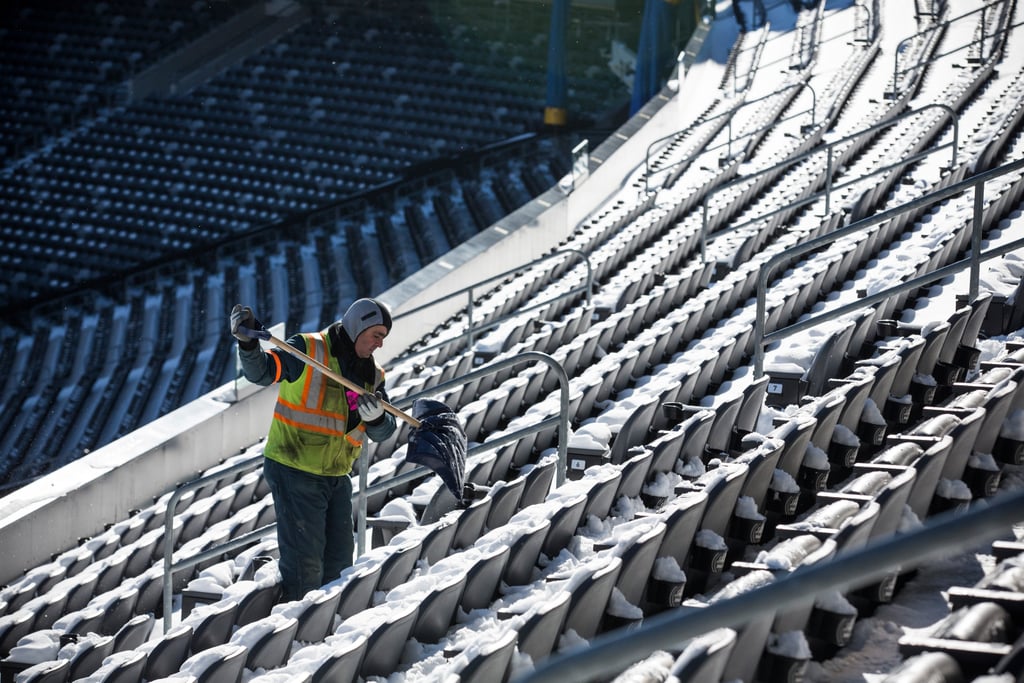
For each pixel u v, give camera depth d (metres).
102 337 28.11
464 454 6.02
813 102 22.38
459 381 6.81
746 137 21.25
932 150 14.48
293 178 34.66
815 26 29.42
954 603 3.24
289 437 6.13
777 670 3.36
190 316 28.34
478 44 38.09
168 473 12.75
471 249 16.44
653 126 22.45
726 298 10.75
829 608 3.53
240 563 8.05
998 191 11.05
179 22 39.16
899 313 8.62
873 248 11.22
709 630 2.02
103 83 38.03
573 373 10.00
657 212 17.14
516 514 6.16
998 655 2.82
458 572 5.19
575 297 13.69
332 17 39.25
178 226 33.41
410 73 37.53
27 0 40.69
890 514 3.87
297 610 5.29
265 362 5.98
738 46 29.44
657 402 7.12
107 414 24.31
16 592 10.48
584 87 36.59
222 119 36.75
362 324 6.09
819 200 15.59
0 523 11.52
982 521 1.83
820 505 4.49
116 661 5.56
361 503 7.00
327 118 36.50
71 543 12.05
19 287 31.88
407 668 4.53
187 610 7.30
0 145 36.19
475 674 3.48
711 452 6.24
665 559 4.20
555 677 2.09
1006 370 6.13
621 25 37.22
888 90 23.09
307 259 30.16
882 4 30.34
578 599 3.87
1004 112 18.22
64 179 35.28
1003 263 8.88
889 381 5.96
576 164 19.05
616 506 5.73
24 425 24.31
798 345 8.30
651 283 13.04
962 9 28.42
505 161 32.88
